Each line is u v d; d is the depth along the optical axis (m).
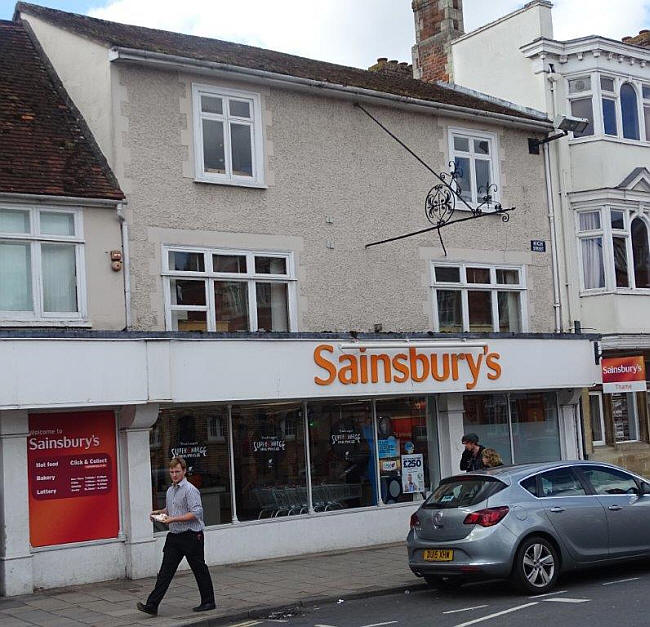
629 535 11.63
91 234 13.84
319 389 14.99
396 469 16.72
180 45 16.84
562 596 10.51
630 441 20.66
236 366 14.08
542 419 18.88
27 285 13.37
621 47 20.52
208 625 10.26
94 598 11.94
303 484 15.48
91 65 14.90
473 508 10.98
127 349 12.99
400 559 14.27
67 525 13.02
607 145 19.98
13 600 11.97
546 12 20.67
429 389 16.31
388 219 17.16
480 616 9.59
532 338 17.81
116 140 14.30
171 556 10.72
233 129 15.65
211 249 15.03
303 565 13.98
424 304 17.42
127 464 13.48
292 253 15.90
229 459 14.68
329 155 16.56
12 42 16.58
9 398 11.97
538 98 20.34
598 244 19.78
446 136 18.19
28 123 14.53
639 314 19.70
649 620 8.73
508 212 18.89
